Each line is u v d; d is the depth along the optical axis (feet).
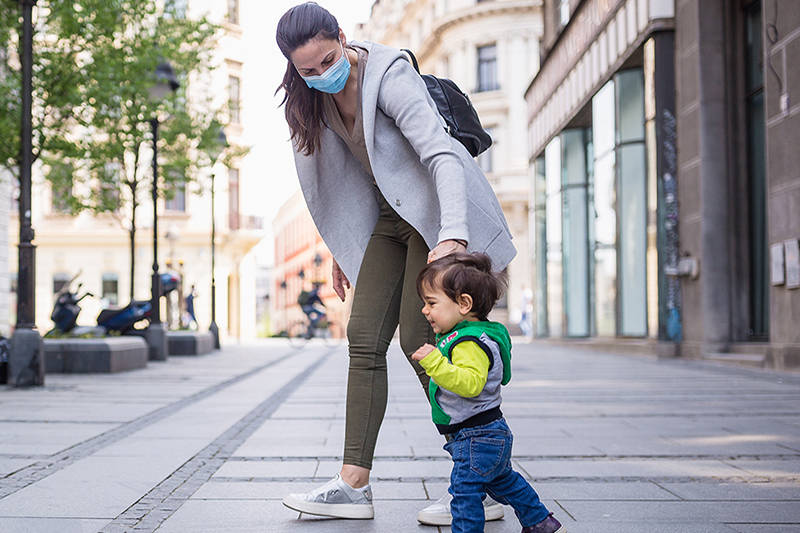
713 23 39.91
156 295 44.70
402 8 144.15
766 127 32.40
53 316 39.14
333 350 62.75
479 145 9.33
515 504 7.73
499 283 7.54
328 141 9.68
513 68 112.16
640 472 11.93
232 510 9.57
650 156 44.88
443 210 8.13
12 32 35.53
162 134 54.70
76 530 8.55
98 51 36.91
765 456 13.24
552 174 70.44
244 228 114.52
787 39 30.63
